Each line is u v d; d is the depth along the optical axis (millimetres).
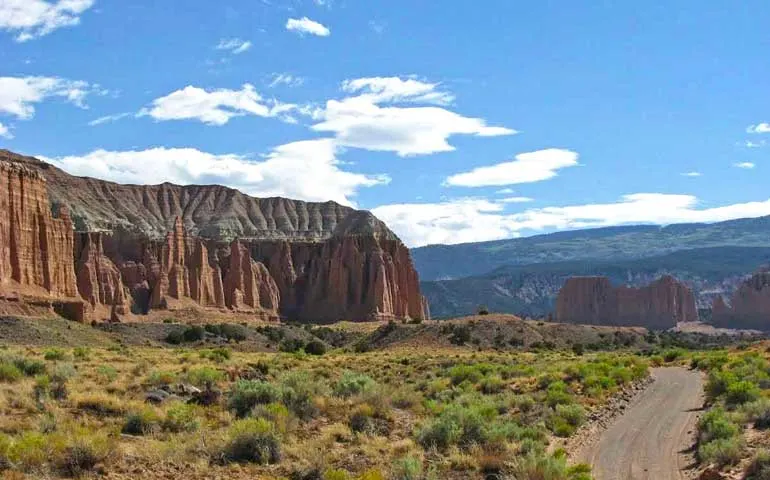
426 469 26812
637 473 28250
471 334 132250
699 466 28703
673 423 39719
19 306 109000
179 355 75438
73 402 33094
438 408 39438
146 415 29828
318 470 24531
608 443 34125
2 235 118750
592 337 155625
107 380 42375
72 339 95500
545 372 61438
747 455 27578
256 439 26328
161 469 23438
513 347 126625
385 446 29828
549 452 30234
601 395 48031
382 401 38469
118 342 107000
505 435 31844
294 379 42219
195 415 31812
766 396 40781
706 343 194500
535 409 41719
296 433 30938
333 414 35625
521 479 25141
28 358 47719
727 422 32781
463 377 58344
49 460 22656
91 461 22953
